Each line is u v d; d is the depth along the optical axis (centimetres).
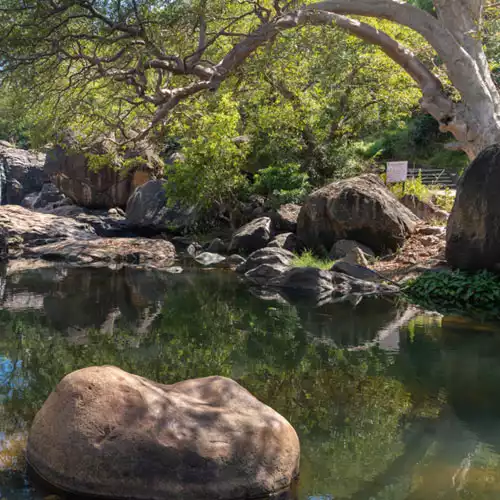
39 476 368
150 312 964
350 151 2062
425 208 1659
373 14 1534
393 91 2056
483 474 400
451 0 1548
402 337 802
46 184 3375
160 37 1104
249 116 2030
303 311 984
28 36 1043
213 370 641
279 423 387
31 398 536
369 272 1269
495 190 1088
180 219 2116
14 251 1783
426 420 503
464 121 1491
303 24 1270
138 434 354
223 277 1370
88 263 1609
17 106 1252
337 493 367
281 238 1612
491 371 647
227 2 1262
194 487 343
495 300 1065
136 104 1422
